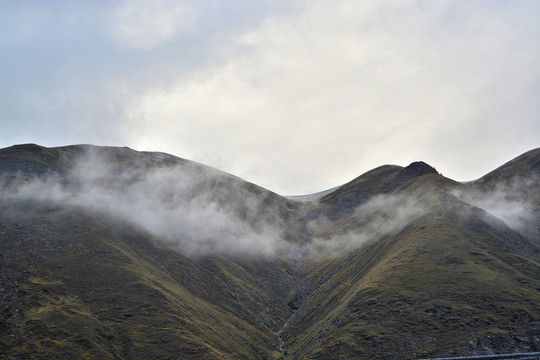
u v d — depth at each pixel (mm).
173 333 147750
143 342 142875
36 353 128375
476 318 137125
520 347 125938
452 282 155750
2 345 129500
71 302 154875
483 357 119312
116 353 136500
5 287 154625
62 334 137750
